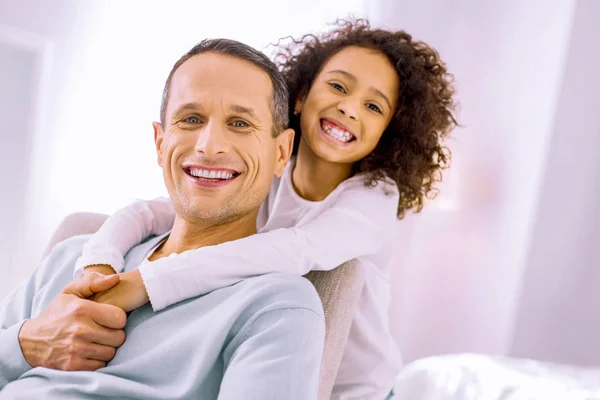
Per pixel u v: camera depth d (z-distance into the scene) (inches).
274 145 41.2
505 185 104.7
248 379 31.8
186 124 39.4
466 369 64.7
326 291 42.9
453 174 112.0
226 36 96.7
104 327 36.0
